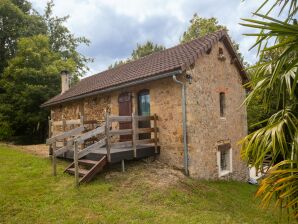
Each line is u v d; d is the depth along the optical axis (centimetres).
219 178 927
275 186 310
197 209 565
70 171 754
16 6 2227
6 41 2370
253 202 715
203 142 870
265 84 367
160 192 621
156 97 902
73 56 2781
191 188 695
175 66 776
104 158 710
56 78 2075
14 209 513
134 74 990
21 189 627
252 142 351
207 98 911
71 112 1367
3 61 2311
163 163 867
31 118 1947
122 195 599
